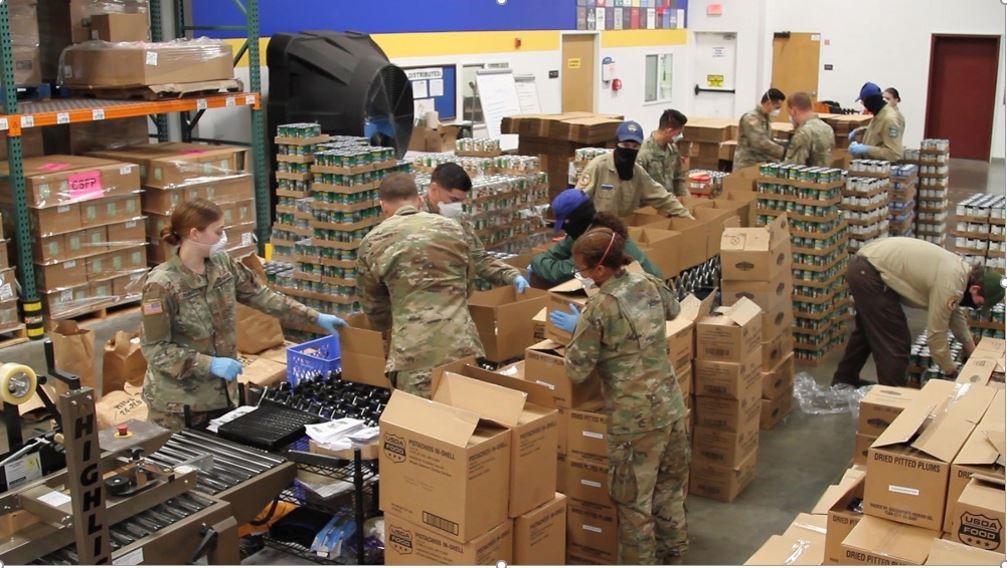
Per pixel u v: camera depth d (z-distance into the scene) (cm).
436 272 358
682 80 1577
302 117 805
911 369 521
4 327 587
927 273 471
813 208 588
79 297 627
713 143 913
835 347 636
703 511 420
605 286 324
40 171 607
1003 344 416
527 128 877
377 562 317
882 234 729
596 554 368
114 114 639
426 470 279
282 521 344
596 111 1366
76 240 619
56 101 660
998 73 1445
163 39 814
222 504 267
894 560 247
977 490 248
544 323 404
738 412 419
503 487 286
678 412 334
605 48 1361
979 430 275
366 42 844
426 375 350
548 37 1245
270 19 881
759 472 459
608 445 337
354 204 518
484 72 1141
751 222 648
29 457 249
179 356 338
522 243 642
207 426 347
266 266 569
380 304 377
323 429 321
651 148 628
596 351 324
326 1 933
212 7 846
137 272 658
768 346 495
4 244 580
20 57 668
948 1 1445
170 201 670
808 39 1550
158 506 263
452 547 278
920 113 1497
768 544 295
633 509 335
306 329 530
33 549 234
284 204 600
